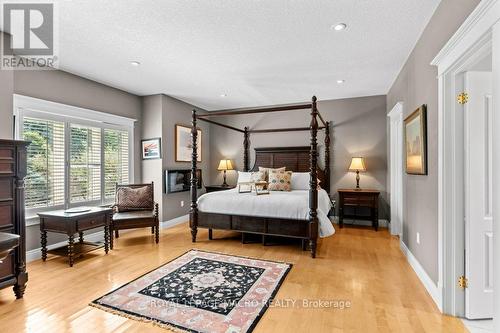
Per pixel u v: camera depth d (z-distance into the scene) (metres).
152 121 4.80
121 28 2.48
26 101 3.12
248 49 2.95
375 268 2.85
